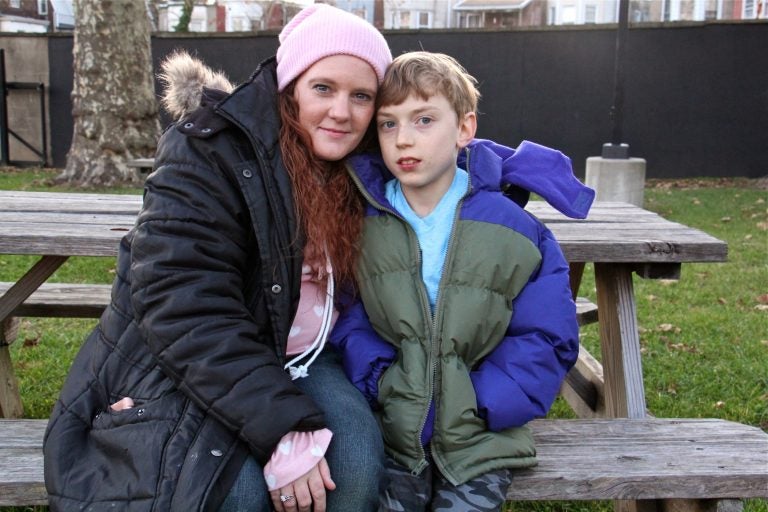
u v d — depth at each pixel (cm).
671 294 551
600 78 1224
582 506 283
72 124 1328
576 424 233
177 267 179
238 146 190
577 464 206
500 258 198
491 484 190
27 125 1341
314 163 200
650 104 1216
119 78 1035
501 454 194
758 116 1198
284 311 189
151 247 180
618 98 881
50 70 1320
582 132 1247
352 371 205
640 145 1230
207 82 215
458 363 195
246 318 183
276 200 188
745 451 216
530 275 203
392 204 209
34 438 211
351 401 192
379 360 204
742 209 903
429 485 192
